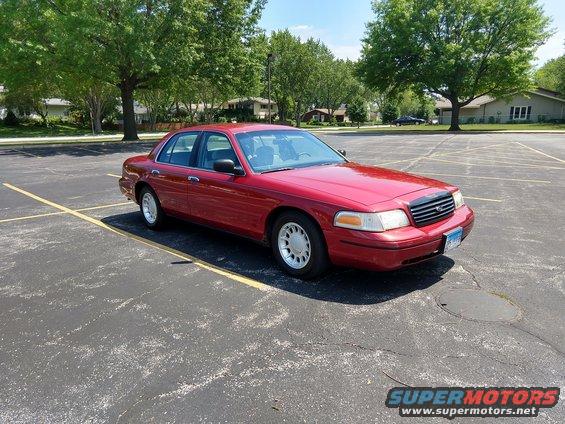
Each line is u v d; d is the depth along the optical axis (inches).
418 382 106.8
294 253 173.6
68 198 356.5
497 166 527.5
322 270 166.2
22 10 909.8
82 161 636.7
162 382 109.0
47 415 97.7
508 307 144.6
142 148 867.4
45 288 169.9
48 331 136.0
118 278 178.7
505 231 237.9
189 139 225.8
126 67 985.5
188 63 932.6
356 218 149.4
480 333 128.0
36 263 198.7
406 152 733.3
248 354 120.6
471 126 1969.7
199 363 116.9
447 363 114.0
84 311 149.3
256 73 1146.0
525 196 336.8
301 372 111.8
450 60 1523.1
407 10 1637.6
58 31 833.5
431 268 181.8
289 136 218.2
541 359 114.7
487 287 161.2
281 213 173.6
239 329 134.5
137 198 260.4
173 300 156.3
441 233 158.2
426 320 136.8
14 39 918.4
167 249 215.8
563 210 288.4
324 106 3941.9
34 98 1763.0
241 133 205.0
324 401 100.5
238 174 188.9
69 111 2383.1
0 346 127.6
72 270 189.0
